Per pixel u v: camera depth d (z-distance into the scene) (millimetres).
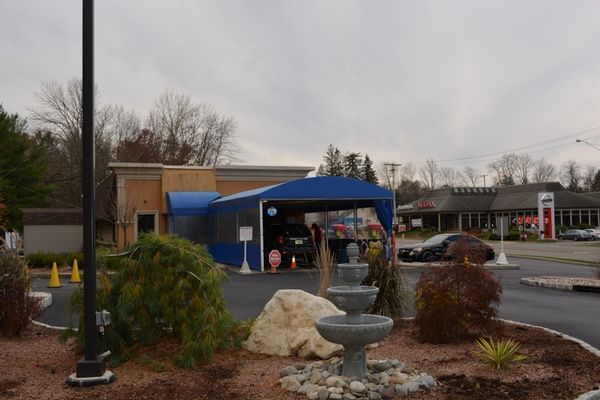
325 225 29484
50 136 56281
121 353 7723
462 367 7301
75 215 35094
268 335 8164
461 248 9227
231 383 6582
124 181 31516
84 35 6918
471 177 135375
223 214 28391
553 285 17750
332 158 108625
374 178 105688
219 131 67375
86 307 6770
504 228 28797
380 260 10422
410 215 89812
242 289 17734
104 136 61375
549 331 9789
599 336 9867
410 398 5988
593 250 44812
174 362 7426
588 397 5984
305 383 6320
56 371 7309
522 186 78750
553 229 63719
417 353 8172
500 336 8945
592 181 131125
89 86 6883
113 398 6086
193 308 7785
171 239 8188
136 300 7680
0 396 6164
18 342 9430
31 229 34094
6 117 44656
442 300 8828
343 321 6844
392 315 10203
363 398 5906
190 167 32625
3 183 40000
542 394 6125
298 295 8367
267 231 26953
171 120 65312
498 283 9133
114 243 32688
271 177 34125
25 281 10453
